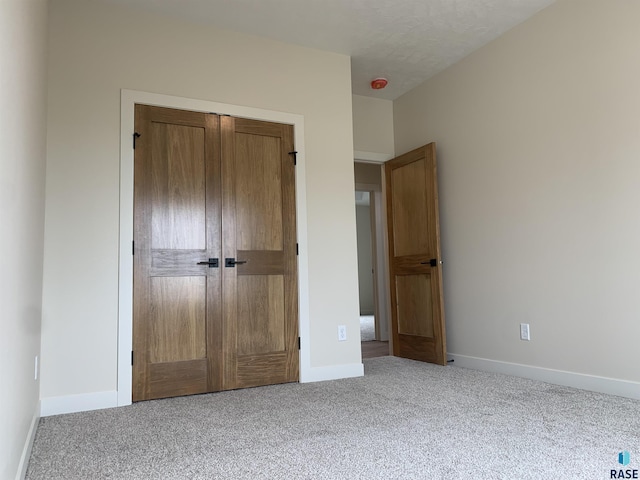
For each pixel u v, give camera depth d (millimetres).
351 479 1644
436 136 4352
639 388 2676
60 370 2727
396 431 2184
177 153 3213
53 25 2914
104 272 2900
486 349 3773
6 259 1293
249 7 3160
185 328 3123
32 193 2006
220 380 3191
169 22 3262
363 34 3572
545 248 3281
